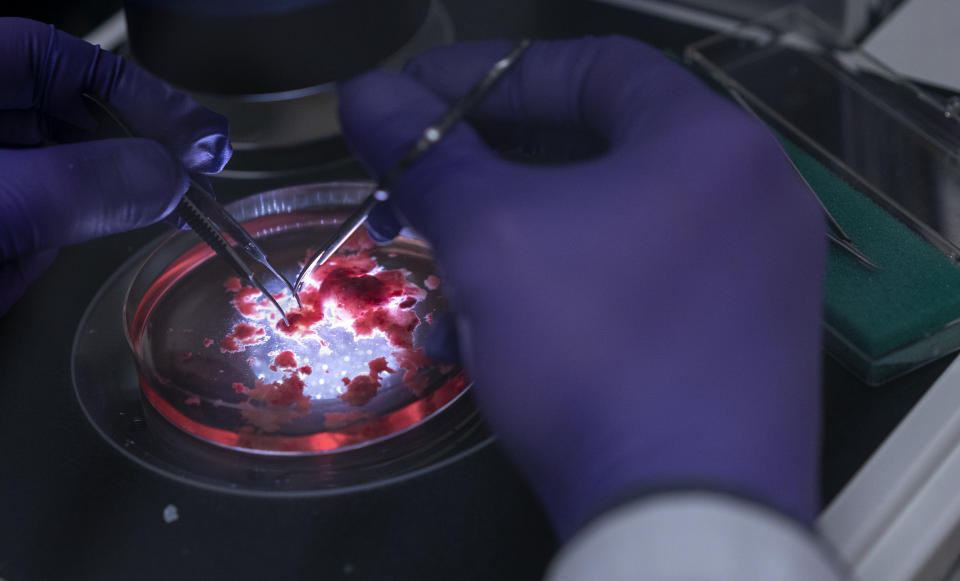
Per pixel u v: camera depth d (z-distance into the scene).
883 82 0.41
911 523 0.30
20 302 0.36
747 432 0.27
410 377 0.34
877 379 0.32
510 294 0.28
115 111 0.37
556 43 0.33
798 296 0.29
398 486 0.32
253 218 0.38
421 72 0.34
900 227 0.35
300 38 0.36
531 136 0.35
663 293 0.28
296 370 0.34
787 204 0.30
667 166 0.30
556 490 0.28
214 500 0.32
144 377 0.33
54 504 0.32
